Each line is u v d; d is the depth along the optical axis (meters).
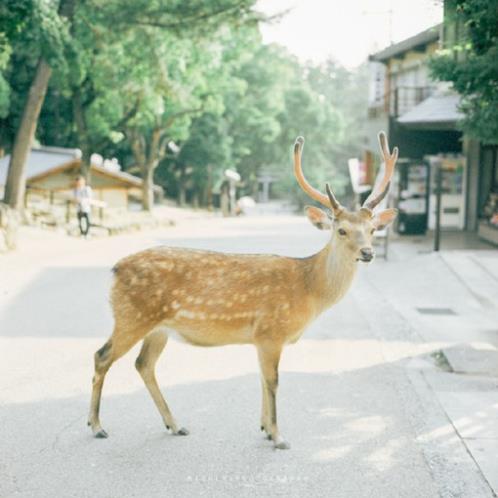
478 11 10.68
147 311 6.07
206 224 35.19
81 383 7.75
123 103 32.56
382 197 6.38
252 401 7.28
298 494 5.21
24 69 33.50
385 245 18.28
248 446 6.12
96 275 15.05
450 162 25.66
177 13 20.70
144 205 39.16
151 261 6.14
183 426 6.51
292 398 7.43
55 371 8.17
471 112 12.05
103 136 32.97
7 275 14.83
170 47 25.09
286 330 6.10
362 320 11.33
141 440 6.22
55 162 33.12
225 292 6.06
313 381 8.05
